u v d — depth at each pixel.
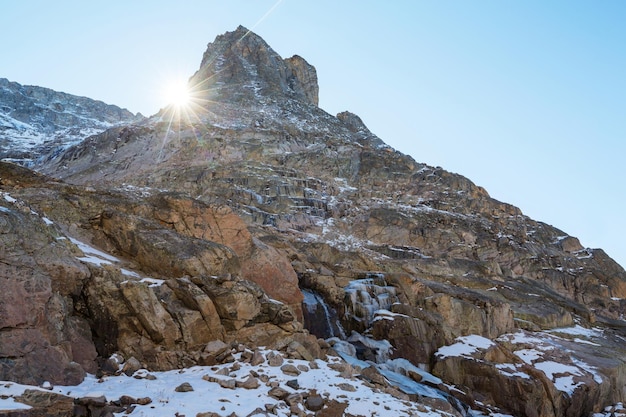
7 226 9.88
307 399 9.89
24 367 8.54
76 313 11.02
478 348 19.03
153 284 12.11
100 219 14.59
